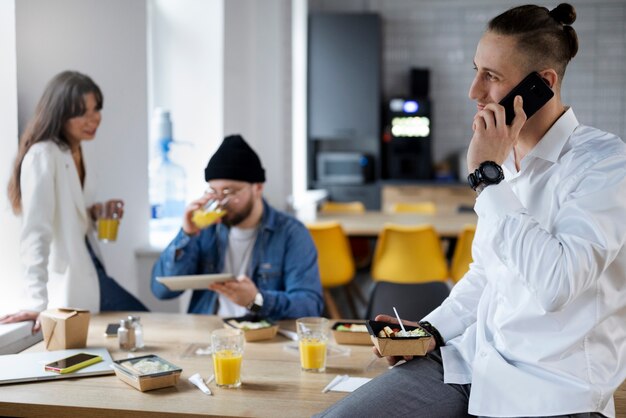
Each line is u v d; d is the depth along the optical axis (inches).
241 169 102.6
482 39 58.7
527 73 56.9
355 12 346.0
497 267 58.0
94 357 75.8
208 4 184.1
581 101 339.9
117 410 63.1
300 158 304.0
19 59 114.7
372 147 343.6
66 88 104.5
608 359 55.6
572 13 58.4
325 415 58.4
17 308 104.2
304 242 105.9
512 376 56.4
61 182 103.1
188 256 105.3
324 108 326.3
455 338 67.9
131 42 139.0
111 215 109.5
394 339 64.7
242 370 74.3
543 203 57.9
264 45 220.4
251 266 105.6
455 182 326.0
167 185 165.9
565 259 50.4
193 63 185.8
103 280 108.8
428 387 61.7
